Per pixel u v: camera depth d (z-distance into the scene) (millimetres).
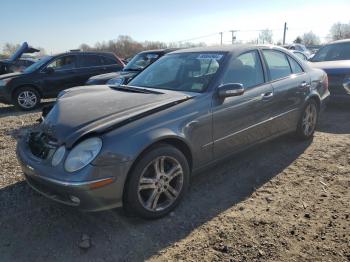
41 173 3217
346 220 3395
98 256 3012
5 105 11625
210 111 3875
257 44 4945
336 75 7680
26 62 15602
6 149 5758
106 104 3705
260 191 4070
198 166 3908
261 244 3064
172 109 3592
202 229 3334
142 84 4684
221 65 4234
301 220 3422
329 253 2922
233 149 4281
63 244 3176
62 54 11000
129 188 3250
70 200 3170
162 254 3002
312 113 5738
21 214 3656
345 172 4500
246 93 4352
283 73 5145
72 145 3139
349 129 6445
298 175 4465
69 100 3998
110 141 3105
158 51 9805
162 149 3412
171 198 3602
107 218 3551
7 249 3119
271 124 4824
